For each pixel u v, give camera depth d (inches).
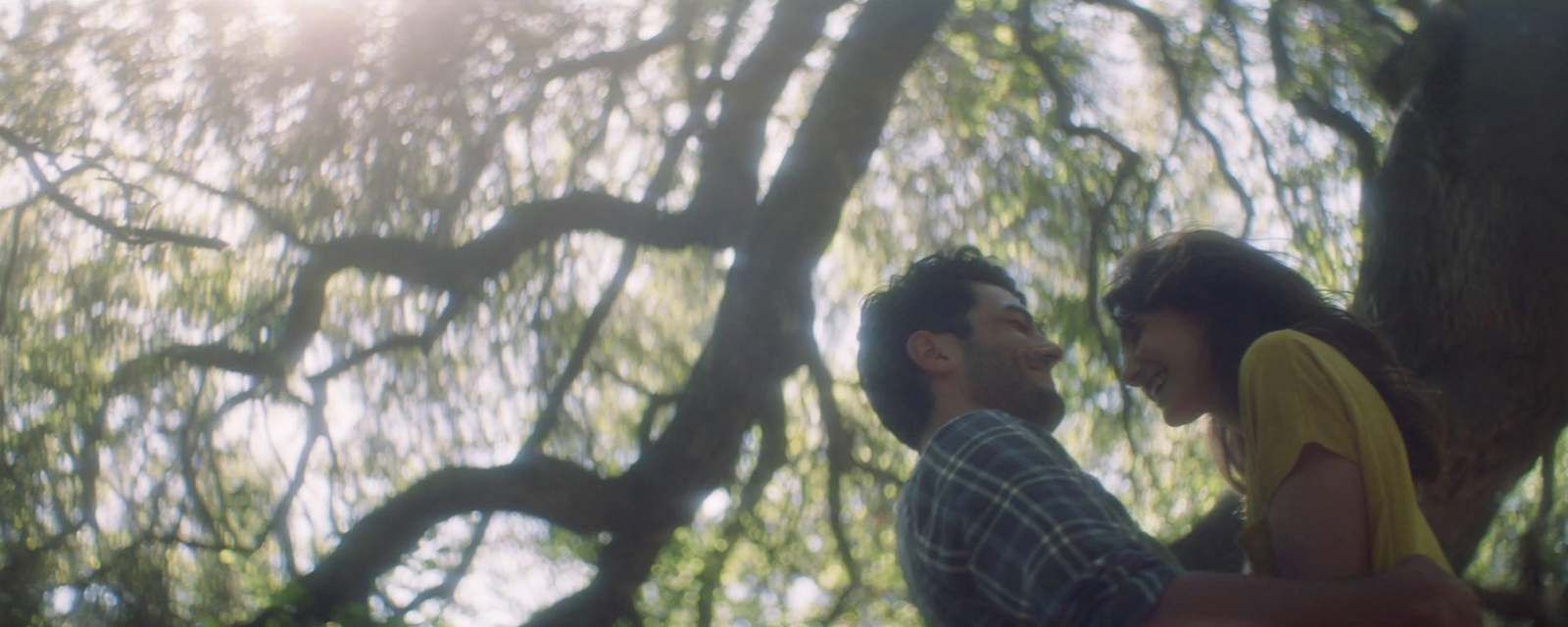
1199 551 211.5
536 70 330.0
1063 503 73.3
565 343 330.3
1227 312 85.6
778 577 344.5
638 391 345.1
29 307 310.5
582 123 338.6
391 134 317.1
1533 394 167.0
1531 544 255.6
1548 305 167.0
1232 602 68.4
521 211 311.9
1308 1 324.8
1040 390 89.3
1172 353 86.7
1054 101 326.3
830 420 322.7
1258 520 76.9
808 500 349.1
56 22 313.7
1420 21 189.9
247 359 301.7
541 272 327.9
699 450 295.7
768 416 310.7
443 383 323.0
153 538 303.4
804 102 361.1
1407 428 81.5
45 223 310.5
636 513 297.4
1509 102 172.2
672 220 318.0
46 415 307.4
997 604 74.3
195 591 308.5
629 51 338.0
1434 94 179.8
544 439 322.7
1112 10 343.9
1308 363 76.0
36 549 296.7
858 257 357.1
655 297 351.6
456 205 320.8
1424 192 175.8
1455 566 176.7
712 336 302.5
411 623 283.4
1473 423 166.6
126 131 312.0
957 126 349.7
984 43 348.8
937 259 93.5
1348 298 202.2
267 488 318.3
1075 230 332.8
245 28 316.2
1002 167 345.4
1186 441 323.6
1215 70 337.7
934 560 78.3
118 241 301.6
